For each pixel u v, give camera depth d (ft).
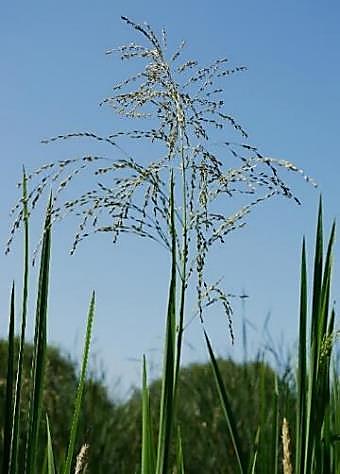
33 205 4.97
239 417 12.67
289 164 5.28
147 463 5.19
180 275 5.28
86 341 4.88
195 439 13.05
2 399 11.59
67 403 12.96
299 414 5.11
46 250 4.79
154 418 13.51
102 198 5.21
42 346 4.76
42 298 4.77
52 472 4.99
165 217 5.31
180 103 5.53
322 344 5.13
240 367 13.74
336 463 5.52
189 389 14.12
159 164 5.38
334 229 5.20
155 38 5.64
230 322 5.32
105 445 12.34
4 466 4.62
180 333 5.15
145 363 5.32
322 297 5.17
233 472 12.21
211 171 5.40
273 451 5.49
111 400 13.76
